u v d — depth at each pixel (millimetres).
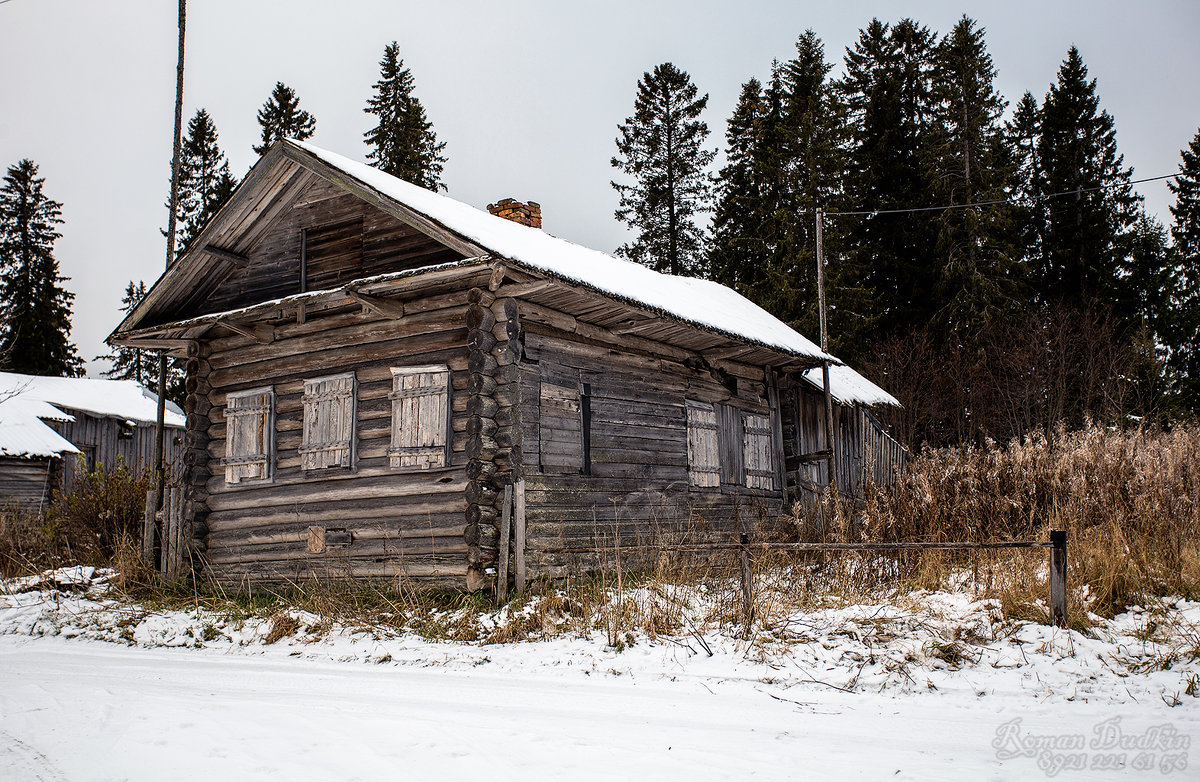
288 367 12492
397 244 11773
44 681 7523
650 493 12812
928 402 28594
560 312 11609
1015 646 7352
